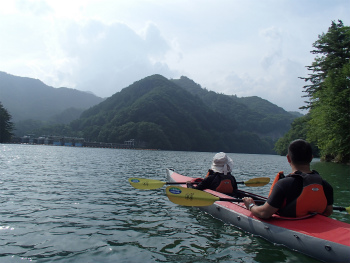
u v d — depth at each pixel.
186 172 17.09
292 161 4.39
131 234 5.04
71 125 179.25
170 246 4.48
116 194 8.75
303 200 4.25
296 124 83.81
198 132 161.00
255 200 5.74
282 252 4.25
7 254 4.02
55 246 4.39
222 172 6.75
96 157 32.06
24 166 16.58
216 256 4.10
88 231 5.14
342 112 27.73
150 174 14.69
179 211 6.83
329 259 3.79
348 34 31.30
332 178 15.03
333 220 4.23
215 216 6.24
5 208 6.52
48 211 6.42
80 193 8.65
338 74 29.09
